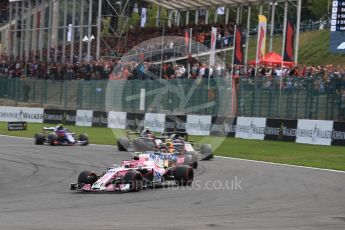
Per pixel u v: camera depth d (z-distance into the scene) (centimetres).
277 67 9694
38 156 6244
